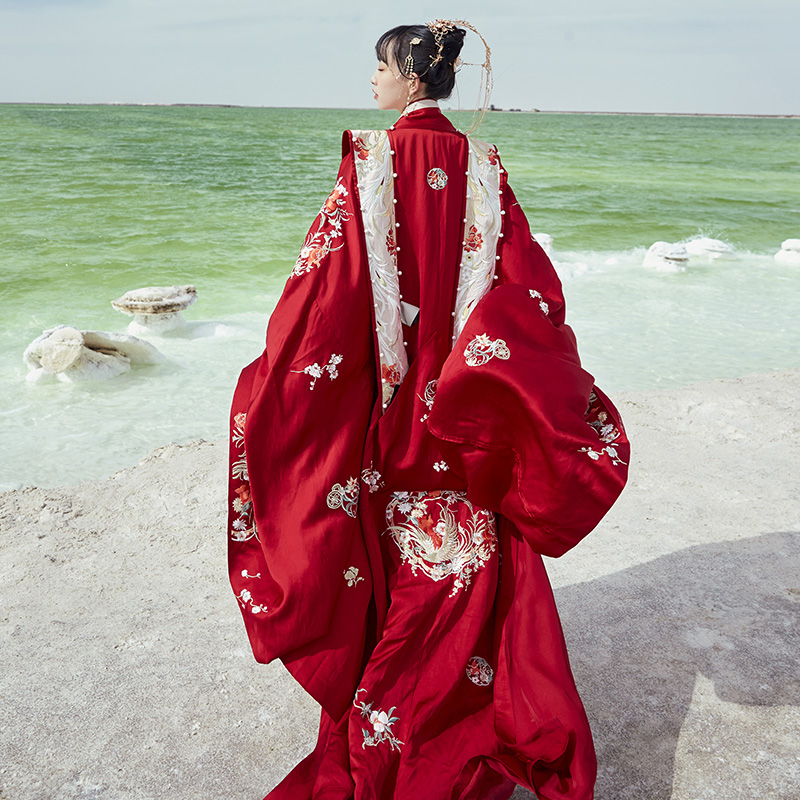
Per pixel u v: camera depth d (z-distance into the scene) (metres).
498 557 1.99
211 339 8.06
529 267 1.91
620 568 3.12
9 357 7.44
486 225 1.87
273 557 1.79
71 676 2.47
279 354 1.76
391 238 1.81
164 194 21.27
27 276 11.34
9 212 17.36
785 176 33.00
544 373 1.72
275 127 77.31
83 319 9.07
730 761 2.16
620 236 16.34
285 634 1.79
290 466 1.79
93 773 2.10
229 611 2.84
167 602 2.89
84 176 24.94
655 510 3.61
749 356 7.54
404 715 1.88
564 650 1.93
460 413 1.79
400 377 1.88
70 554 3.21
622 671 2.52
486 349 1.74
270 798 1.89
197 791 2.05
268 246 14.17
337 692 1.86
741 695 2.42
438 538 1.93
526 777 1.84
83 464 5.06
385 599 1.92
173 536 3.37
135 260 12.71
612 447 1.76
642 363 7.27
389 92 1.88
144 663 2.55
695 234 16.61
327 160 35.03
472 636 1.91
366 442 1.85
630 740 2.23
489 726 1.95
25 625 2.73
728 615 2.82
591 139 67.31
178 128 66.81
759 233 16.94
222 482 3.91
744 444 4.38
